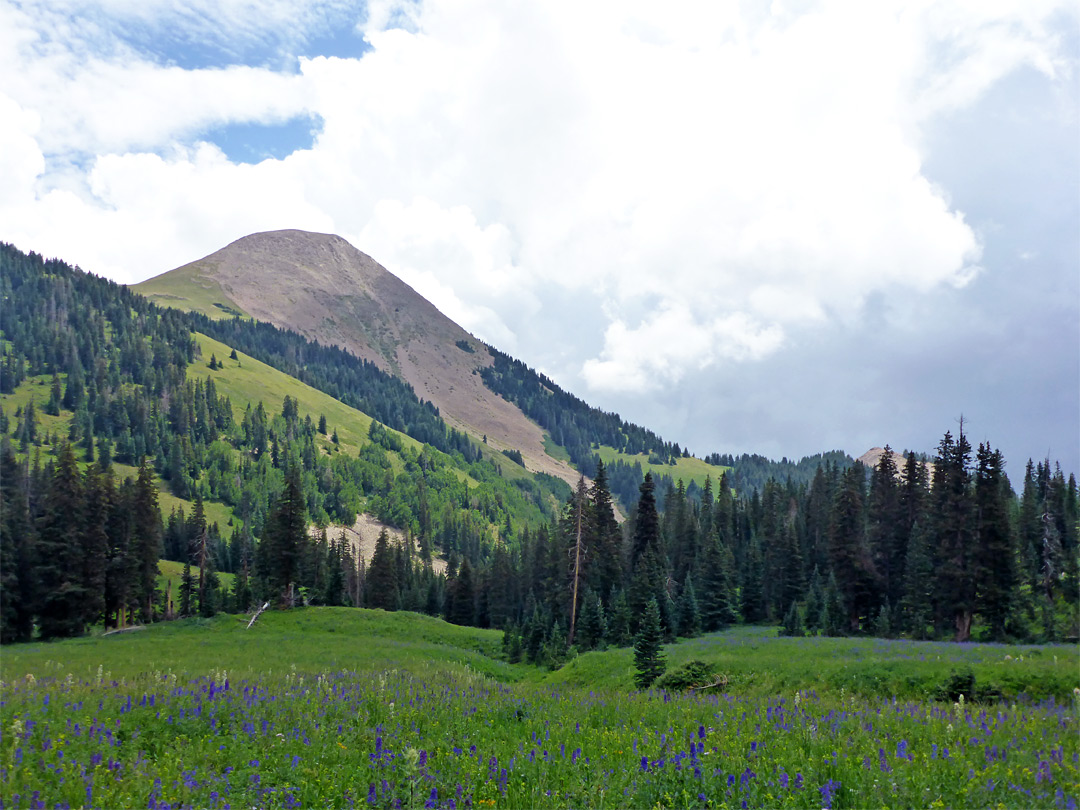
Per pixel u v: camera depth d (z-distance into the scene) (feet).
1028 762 31.96
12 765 30.73
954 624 210.18
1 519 214.48
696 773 30.89
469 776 31.78
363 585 412.98
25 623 217.15
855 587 232.94
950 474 206.69
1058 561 237.66
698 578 262.67
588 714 50.80
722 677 103.09
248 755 36.01
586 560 231.91
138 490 260.42
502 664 190.70
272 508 293.02
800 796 28.02
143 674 88.17
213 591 311.27
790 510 402.93
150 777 30.86
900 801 27.30
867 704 56.13
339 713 49.42
